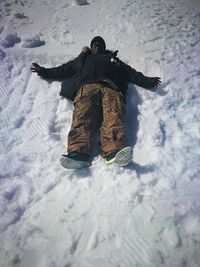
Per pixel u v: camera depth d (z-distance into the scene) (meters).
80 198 2.79
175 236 2.49
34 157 3.21
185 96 3.83
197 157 3.16
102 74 3.73
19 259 2.38
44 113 3.69
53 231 2.56
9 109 3.74
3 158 3.18
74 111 3.38
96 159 3.11
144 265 2.33
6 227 2.59
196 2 6.18
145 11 5.60
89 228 2.57
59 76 4.08
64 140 3.39
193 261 2.36
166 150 3.22
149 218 2.62
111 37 4.88
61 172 3.02
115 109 3.35
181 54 4.53
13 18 5.31
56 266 2.33
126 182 2.88
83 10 5.59
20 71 4.25
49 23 5.21
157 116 3.56
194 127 3.46
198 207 2.71
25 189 2.88
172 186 2.87
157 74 4.16
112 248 2.44
